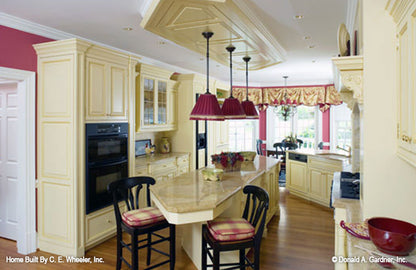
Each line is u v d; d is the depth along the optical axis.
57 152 3.18
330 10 2.85
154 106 4.79
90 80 3.21
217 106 2.96
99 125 3.35
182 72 6.17
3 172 3.55
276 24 3.26
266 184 3.85
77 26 3.34
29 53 3.20
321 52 4.65
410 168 1.65
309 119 8.42
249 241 2.18
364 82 1.72
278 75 7.12
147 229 2.44
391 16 1.65
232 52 3.76
